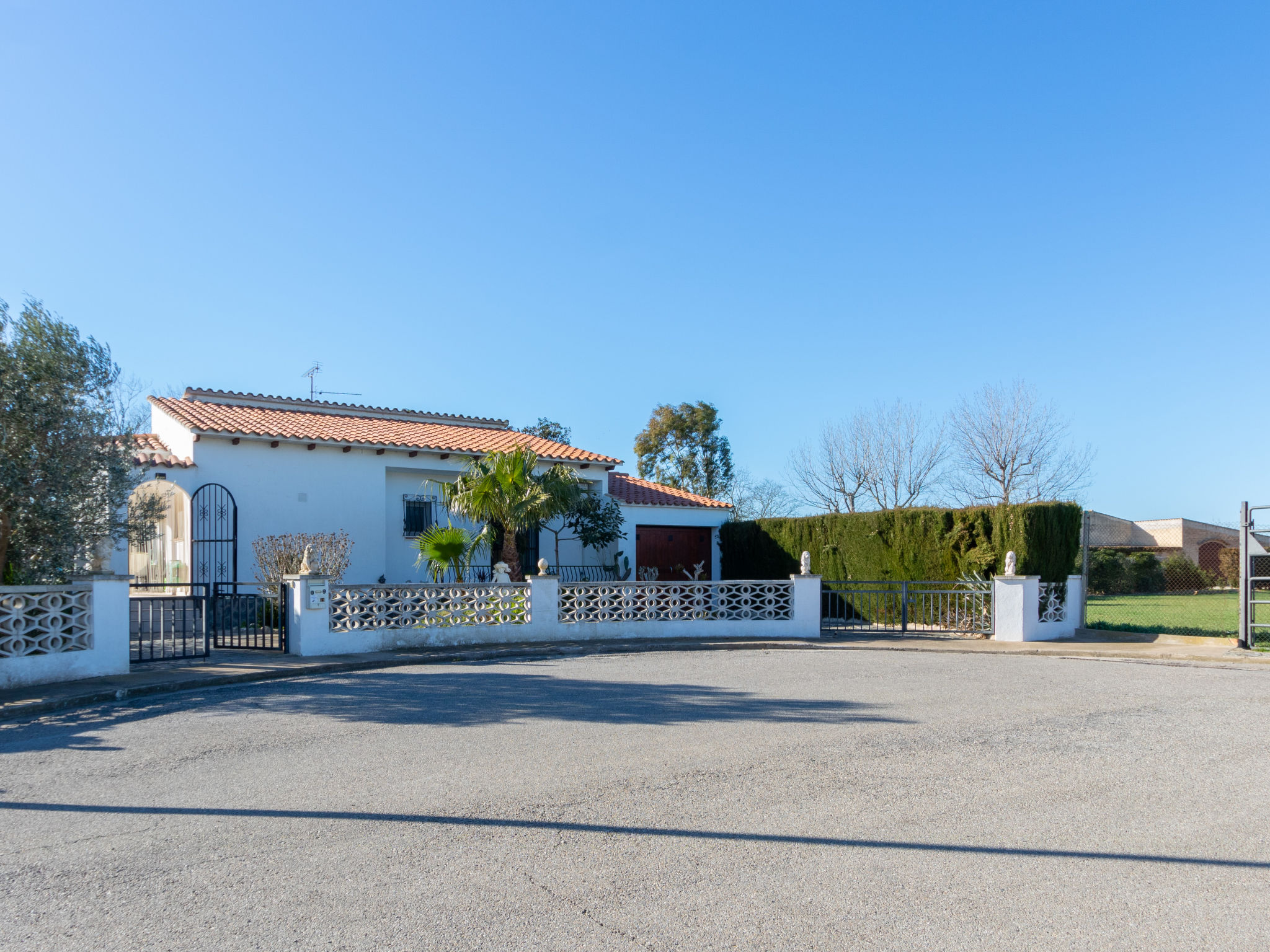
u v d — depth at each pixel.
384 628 13.20
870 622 18.06
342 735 7.46
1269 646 14.13
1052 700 9.45
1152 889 4.29
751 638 15.33
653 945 3.68
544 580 14.54
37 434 9.94
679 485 42.25
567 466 20.69
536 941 3.71
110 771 6.35
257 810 5.43
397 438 20.55
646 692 9.68
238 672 10.70
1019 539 16.20
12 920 3.89
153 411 19.91
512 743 7.18
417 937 3.73
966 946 3.68
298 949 3.62
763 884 4.32
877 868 4.52
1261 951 3.66
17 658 9.51
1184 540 41.38
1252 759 6.82
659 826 5.14
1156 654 13.29
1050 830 5.13
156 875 4.40
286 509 18.80
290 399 22.78
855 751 6.97
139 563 20.83
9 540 9.95
